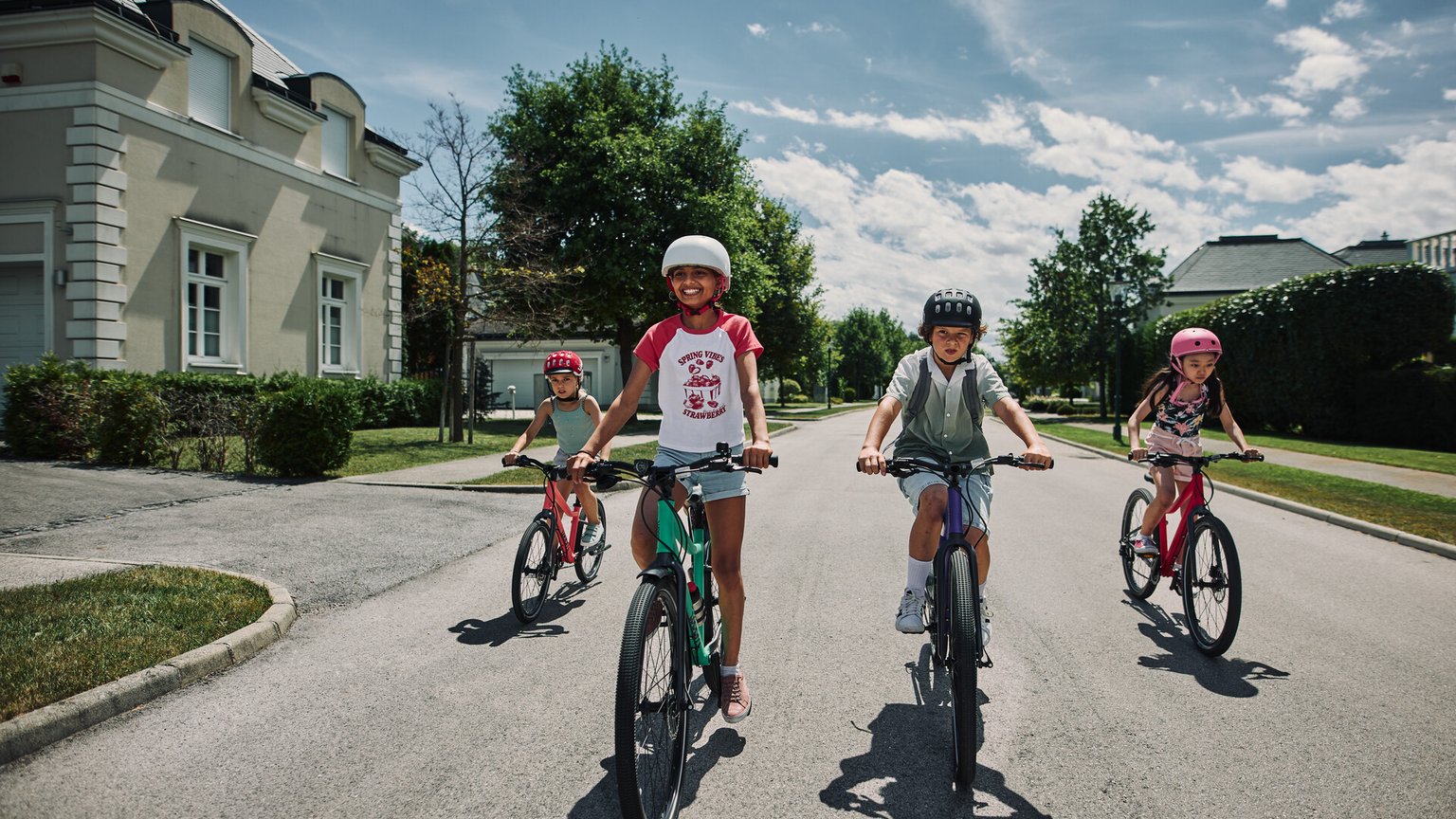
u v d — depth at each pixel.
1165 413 5.14
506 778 2.89
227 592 4.91
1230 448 17.64
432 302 16.97
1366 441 20.08
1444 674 4.01
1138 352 34.06
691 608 3.08
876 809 2.71
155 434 10.79
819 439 22.38
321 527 7.45
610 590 5.67
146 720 3.35
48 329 13.52
